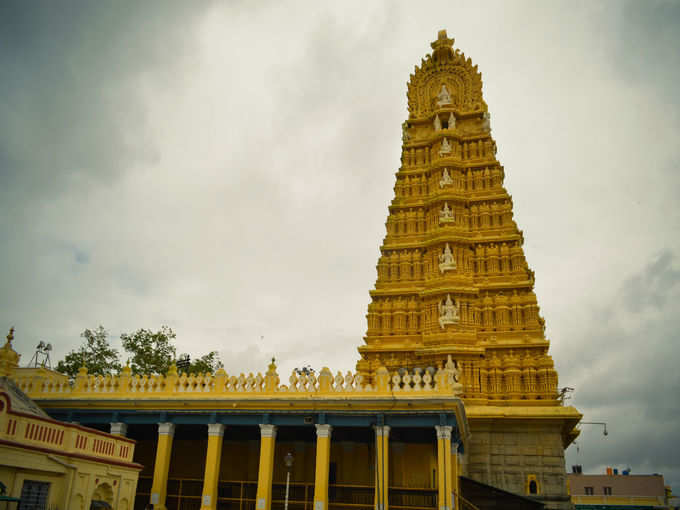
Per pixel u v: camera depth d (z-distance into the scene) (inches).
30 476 917.8
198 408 1368.1
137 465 1181.7
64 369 2442.2
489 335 2006.6
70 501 979.3
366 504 1332.4
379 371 1311.5
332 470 1557.6
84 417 1446.9
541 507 1531.7
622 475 4163.4
